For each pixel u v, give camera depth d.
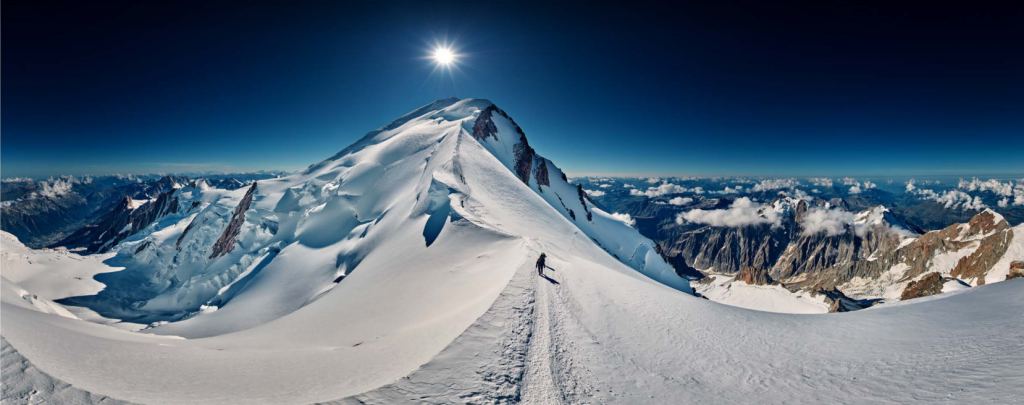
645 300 22.16
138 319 64.94
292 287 52.06
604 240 105.00
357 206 72.62
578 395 11.43
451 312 19.38
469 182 60.97
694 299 25.55
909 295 114.06
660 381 13.03
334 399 9.08
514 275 22.03
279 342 22.05
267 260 66.69
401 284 30.77
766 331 18.84
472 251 34.62
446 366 11.40
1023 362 10.49
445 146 76.44
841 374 13.12
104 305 75.25
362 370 12.12
